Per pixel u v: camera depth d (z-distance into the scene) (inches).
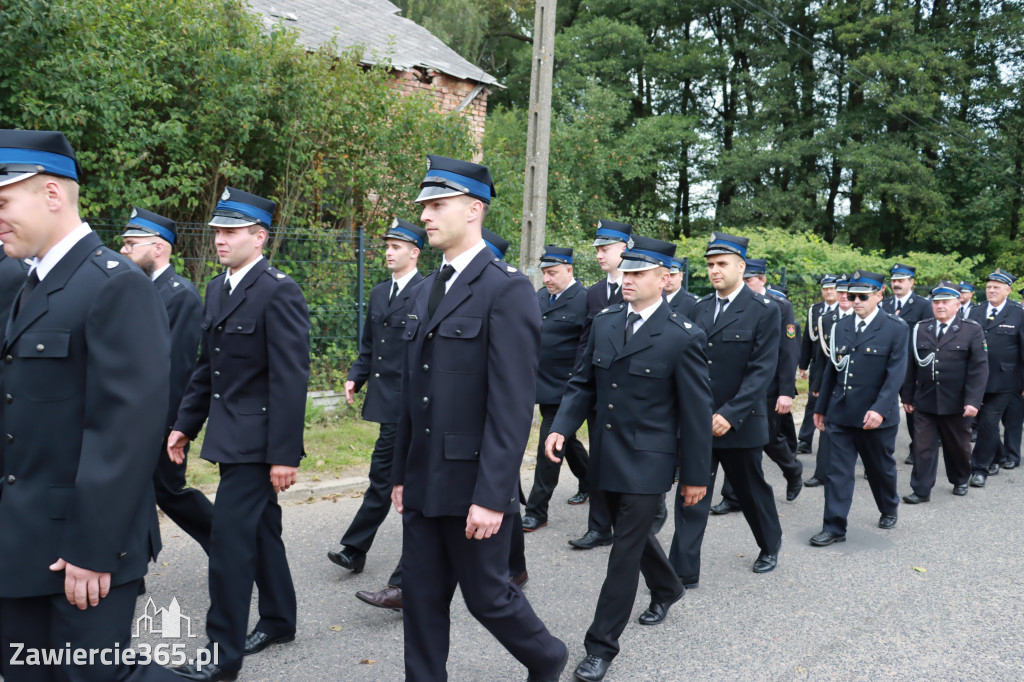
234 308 137.8
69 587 84.7
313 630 155.1
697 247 555.5
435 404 113.6
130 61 302.4
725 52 1072.2
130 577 89.6
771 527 193.8
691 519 184.7
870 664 145.3
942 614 169.5
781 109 991.6
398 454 121.5
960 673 142.1
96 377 86.1
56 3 273.9
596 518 211.3
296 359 136.9
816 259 581.9
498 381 110.9
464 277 115.3
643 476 142.3
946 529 236.2
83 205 295.0
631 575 140.9
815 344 354.6
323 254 352.2
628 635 157.1
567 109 909.8
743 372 193.6
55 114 274.5
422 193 115.0
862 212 1037.8
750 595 179.5
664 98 1133.7
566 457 234.5
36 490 87.7
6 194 86.4
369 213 410.6
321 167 384.5
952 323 275.4
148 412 87.9
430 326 115.2
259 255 142.8
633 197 1088.8
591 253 533.6
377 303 197.6
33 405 87.7
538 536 221.1
